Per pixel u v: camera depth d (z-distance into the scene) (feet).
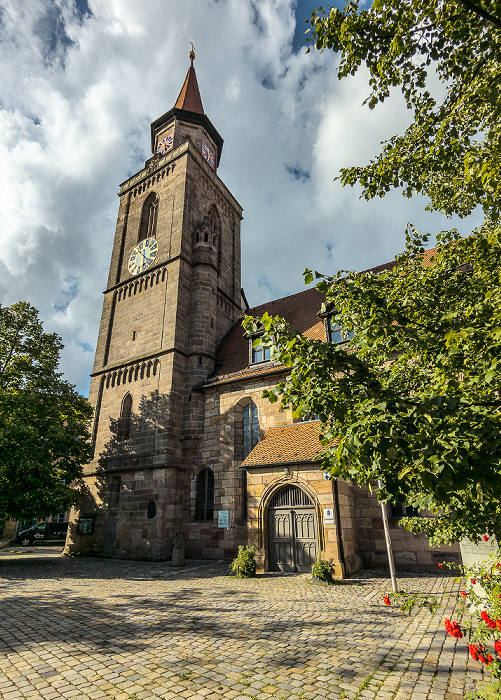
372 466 12.68
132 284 100.48
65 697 17.65
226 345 92.12
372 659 21.13
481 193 23.80
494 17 17.70
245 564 48.98
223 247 113.39
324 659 21.35
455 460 11.03
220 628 27.55
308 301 91.40
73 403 85.66
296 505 52.01
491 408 13.71
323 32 22.08
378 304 19.21
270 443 60.44
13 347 85.40
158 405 80.59
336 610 31.35
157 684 18.79
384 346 20.88
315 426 59.88
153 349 87.76
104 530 81.00
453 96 24.35
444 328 18.70
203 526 71.15
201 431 78.74
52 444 71.51
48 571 59.31
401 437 11.82
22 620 30.37
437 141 24.86
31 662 21.72
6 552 98.78
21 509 67.41
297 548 50.62
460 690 17.30
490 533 17.79
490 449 10.97
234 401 76.07
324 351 14.65
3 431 66.69
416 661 20.65
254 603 34.78
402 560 51.55
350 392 14.32
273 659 21.54
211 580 47.85
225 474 72.18
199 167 108.47
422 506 14.87
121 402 88.74
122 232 112.68
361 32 21.20
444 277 25.23
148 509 73.31
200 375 83.51
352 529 52.34
